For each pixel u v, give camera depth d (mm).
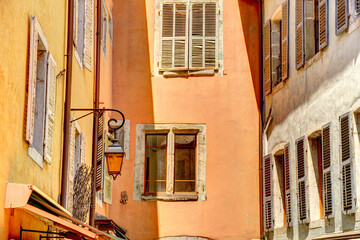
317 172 15453
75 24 12844
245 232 18812
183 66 19672
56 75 10906
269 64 18594
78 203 12438
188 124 19375
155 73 19703
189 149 19469
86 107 14336
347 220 13273
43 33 9906
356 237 12492
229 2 20000
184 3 20156
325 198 14328
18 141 8500
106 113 18000
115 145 13320
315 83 15281
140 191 19141
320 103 14914
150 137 19547
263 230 18719
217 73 19625
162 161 19438
